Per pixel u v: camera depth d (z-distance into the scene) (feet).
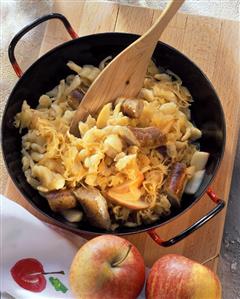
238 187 2.13
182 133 1.69
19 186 1.55
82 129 1.63
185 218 1.69
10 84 2.09
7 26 2.21
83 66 1.77
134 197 1.58
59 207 1.57
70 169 1.59
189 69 1.69
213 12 2.26
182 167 1.61
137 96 1.69
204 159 1.65
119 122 1.62
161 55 1.72
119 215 1.60
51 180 1.58
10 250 1.61
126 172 1.58
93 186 1.58
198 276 1.44
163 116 1.66
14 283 1.59
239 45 1.88
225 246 2.08
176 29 1.90
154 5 2.25
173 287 1.44
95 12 1.93
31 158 1.66
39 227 1.61
